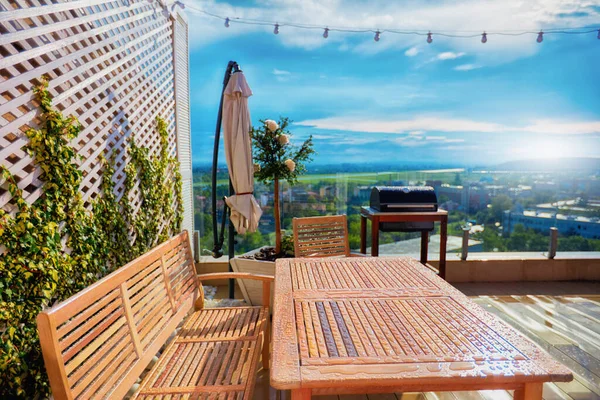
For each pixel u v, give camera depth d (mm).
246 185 3660
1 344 1488
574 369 2479
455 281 4375
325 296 1800
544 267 4395
